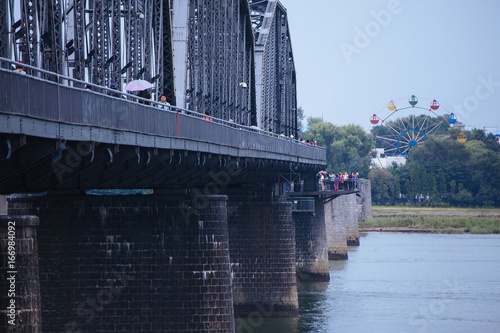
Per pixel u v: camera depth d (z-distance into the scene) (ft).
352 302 641.40
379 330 525.75
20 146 237.25
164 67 504.02
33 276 258.16
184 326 410.93
